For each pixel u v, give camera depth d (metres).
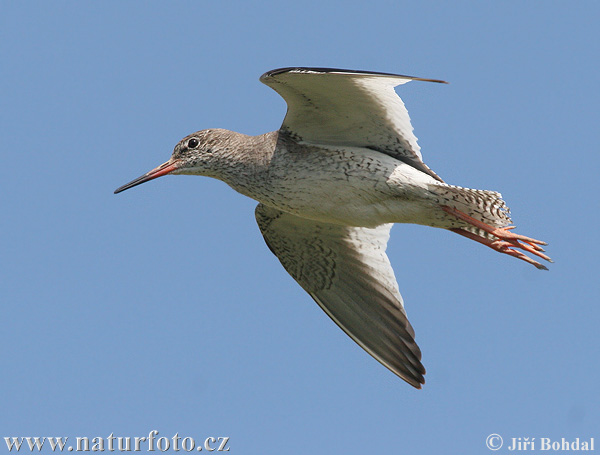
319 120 13.84
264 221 15.86
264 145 14.51
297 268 16.38
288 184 14.34
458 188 13.50
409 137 13.89
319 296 16.33
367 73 11.77
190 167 15.37
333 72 11.96
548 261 14.01
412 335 15.31
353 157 13.98
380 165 13.87
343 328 16.02
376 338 15.67
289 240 16.11
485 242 14.45
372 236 15.87
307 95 13.26
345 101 13.37
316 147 14.18
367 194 14.05
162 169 15.60
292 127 14.12
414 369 15.24
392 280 15.64
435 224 14.32
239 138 14.98
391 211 14.20
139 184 15.89
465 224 14.12
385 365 15.45
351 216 14.37
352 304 16.00
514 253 14.37
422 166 14.06
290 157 14.27
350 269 16.02
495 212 13.78
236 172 14.83
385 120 13.71
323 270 16.20
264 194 14.65
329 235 15.89
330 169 14.05
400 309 15.50
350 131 13.96
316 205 14.40
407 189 13.79
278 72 12.38
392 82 12.85
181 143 15.55
